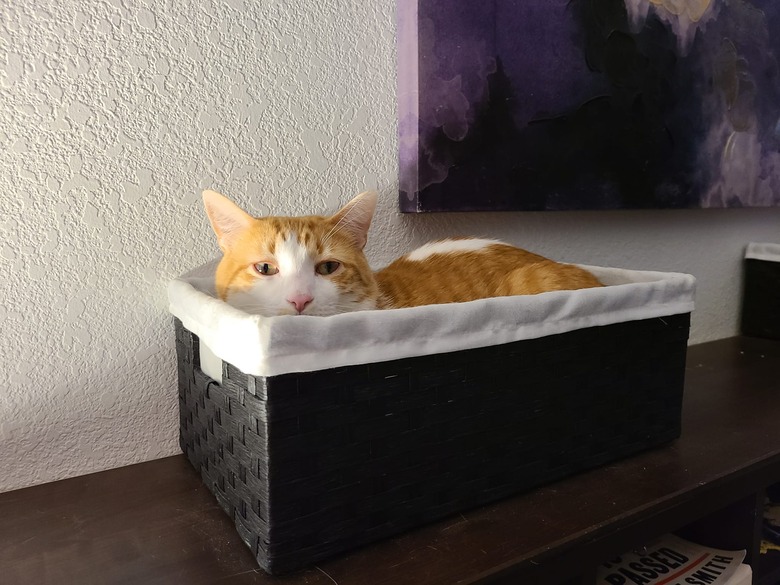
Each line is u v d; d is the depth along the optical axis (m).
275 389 0.47
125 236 0.72
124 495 0.67
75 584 0.50
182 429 0.76
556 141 1.01
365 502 0.54
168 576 0.51
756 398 1.00
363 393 0.52
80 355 0.71
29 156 0.65
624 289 0.69
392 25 0.88
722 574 0.76
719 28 1.19
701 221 1.38
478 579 0.50
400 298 0.77
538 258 0.89
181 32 0.72
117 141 0.70
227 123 0.77
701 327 1.43
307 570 0.51
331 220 0.72
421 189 0.89
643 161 1.12
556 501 0.64
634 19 1.06
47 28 0.64
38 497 0.67
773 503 1.00
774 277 1.43
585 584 0.58
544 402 0.65
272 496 0.48
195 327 0.62
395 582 0.49
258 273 0.67
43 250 0.67
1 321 0.66
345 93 0.85
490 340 0.59
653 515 0.63
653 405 0.76
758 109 1.29
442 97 0.88
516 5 0.92
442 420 0.57
